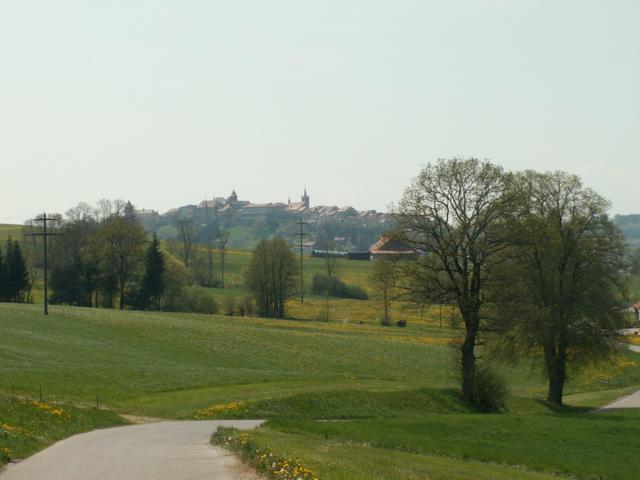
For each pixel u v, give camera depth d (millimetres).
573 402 101625
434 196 79000
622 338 89562
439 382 110125
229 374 91188
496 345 89625
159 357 109625
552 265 87938
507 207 78000
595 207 88000
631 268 88125
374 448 44812
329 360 120750
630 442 60969
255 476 28047
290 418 66688
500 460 49750
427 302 79438
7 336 108000
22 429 41469
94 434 47062
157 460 32812
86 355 101688
